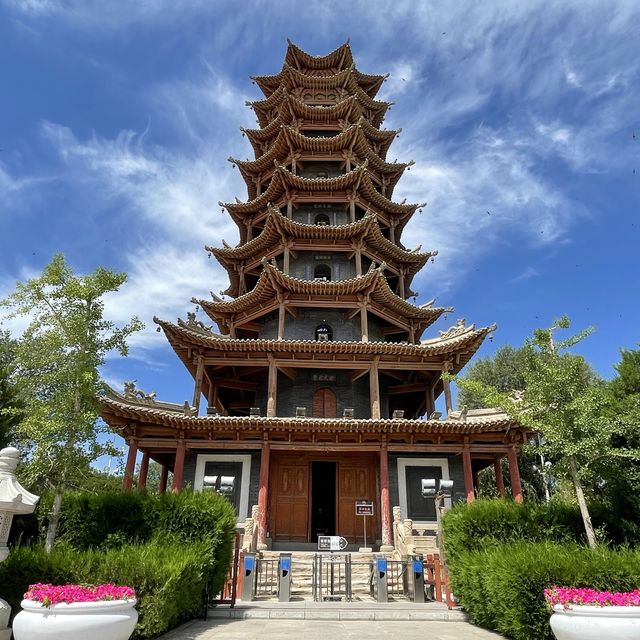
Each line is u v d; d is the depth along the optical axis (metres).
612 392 21.64
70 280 15.52
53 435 14.35
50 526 13.45
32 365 15.88
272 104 44.91
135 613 8.65
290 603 15.84
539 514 14.78
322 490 32.47
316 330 33.59
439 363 30.05
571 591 8.81
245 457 27.41
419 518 26.59
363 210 38.62
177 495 14.71
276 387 30.02
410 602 16.27
